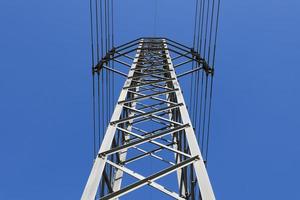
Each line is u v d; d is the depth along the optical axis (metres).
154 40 23.91
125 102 14.66
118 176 14.57
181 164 10.59
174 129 12.48
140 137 12.21
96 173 10.46
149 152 14.55
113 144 13.33
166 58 20.06
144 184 9.85
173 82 16.39
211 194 9.59
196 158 10.87
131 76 17.27
